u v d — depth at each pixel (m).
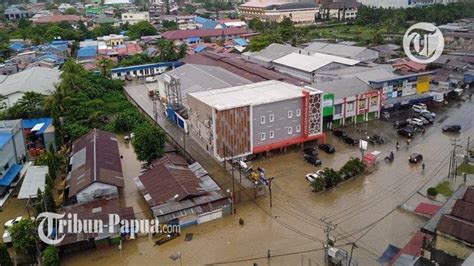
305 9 194.88
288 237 40.34
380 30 137.75
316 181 48.16
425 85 77.38
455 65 88.00
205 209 43.47
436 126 67.19
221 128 53.94
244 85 66.88
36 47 129.38
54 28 149.88
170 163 51.75
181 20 193.12
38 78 85.50
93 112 72.75
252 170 52.66
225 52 123.81
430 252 30.05
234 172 52.31
